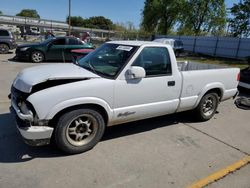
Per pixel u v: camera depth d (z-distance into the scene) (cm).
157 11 4206
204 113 505
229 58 2644
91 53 443
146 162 338
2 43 1554
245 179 312
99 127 356
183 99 443
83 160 332
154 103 402
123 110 367
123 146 379
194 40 3206
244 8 3083
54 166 314
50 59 1293
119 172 310
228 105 662
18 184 276
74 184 282
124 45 402
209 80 480
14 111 336
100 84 336
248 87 784
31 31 4816
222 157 366
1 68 1006
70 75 331
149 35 4159
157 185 289
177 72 425
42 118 302
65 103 310
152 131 444
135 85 369
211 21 4025
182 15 4088
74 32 4244
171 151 374
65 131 325
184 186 291
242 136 452
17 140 375
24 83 318
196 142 412
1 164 312
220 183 300
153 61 393
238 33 3178
